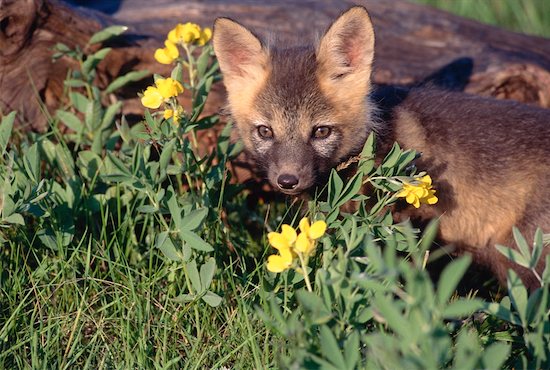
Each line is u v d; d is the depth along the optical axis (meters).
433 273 4.99
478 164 4.63
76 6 5.73
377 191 4.21
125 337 3.75
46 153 4.89
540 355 2.96
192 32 4.68
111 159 4.03
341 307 3.15
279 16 6.55
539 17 9.08
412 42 6.62
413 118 4.75
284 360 3.12
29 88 5.40
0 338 3.73
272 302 3.15
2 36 5.16
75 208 4.46
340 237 3.82
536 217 4.50
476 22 6.98
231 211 5.12
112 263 4.13
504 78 6.17
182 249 4.04
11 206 3.92
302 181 4.48
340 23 4.55
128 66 5.65
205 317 3.90
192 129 4.77
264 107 4.62
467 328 3.85
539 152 4.59
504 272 4.70
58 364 3.66
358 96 4.64
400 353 2.85
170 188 4.11
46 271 4.08
